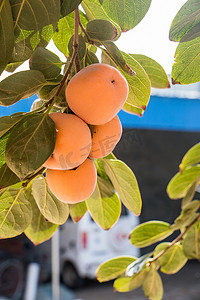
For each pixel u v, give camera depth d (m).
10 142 0.48
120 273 1.01
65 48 0.71
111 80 0.51
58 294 4.11
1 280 4.10
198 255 0.99
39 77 0.54
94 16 0.68
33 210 0.70
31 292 3.97
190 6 0.65
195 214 0.98
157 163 5.34
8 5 0.50
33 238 0.73
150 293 1.00
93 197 0.72
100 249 4.39
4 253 4.16
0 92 0.52
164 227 0.99
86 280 4.68
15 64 0.64
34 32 0.54
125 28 0.61
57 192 0.55
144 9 0.60
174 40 0.68
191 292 4.88
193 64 0.71
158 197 5.20
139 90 0.65
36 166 0.46
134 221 4.53
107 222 0.74
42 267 4.14
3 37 0.51
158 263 1.00
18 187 0.57
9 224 0.59
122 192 0.69
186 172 1.07
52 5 0.52
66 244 4.43
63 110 0.54
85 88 0.50
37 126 0.48
